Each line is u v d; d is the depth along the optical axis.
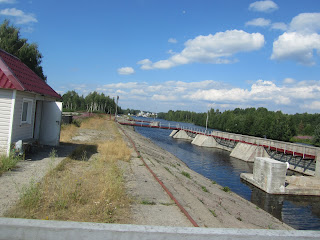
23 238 2.40
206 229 2.52
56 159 10.46
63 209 5.38
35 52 31.25
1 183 6.75
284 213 14.96
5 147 9.37
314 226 13.35
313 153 26.75
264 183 19.19
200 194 10.91
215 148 47.91
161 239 2.43
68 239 2.40
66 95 114.56
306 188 18.88
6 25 29.53
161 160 20.27
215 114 128.25
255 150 33.88
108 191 6.81
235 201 13.41
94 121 43.16
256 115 87.38
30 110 11.24
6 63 9.98
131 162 13.00
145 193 7.83
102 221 5.10
